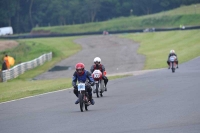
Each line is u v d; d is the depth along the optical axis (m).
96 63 65.88
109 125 39.66
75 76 51.78
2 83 112.25
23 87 96.69
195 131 34.47
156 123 39.19
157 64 131.25
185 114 43.09
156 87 72.00
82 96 49.91
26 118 48.19
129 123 40.06
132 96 62.34
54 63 168.88
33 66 154.00
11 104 63.66
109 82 88.50
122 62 152.00
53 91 78.44
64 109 53.78
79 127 39.66
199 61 126.44
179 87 69.06
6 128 42.38
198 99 53.41
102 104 55.91
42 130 39.50
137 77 94.94
